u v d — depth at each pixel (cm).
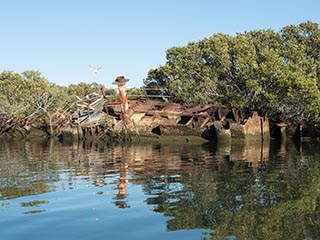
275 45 4988
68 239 820
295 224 904
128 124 4175
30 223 933
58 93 5762
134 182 1481
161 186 1388
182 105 4391
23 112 5788
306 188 1312
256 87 4031
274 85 4084
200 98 4688
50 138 4922
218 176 1609
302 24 5466
